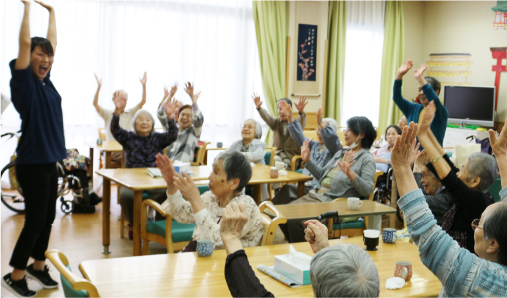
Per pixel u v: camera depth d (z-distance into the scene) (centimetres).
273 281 178
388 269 196
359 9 852
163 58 714
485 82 829
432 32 916
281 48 785
